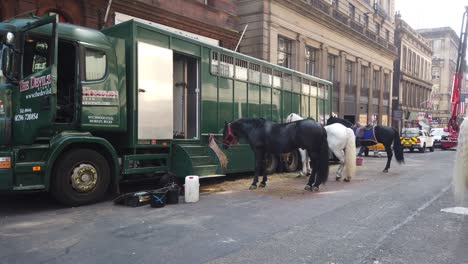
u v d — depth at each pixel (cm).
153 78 938
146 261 489
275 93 1430
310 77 1667
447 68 7419
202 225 661
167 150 998
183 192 958
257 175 1042
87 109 821
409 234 615
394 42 5250
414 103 6047
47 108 742
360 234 612
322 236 600
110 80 863
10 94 749
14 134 752
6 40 738
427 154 2767
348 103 3803
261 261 491
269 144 1016
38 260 491
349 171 1193
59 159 779
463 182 635
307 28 2980
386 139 1492
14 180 729
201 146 1044
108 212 755
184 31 1859
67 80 867
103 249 534
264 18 2478
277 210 780
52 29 737
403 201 883
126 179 958
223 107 1173
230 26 2198
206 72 1104
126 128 895
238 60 1238
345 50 3628
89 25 1453
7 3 1237
